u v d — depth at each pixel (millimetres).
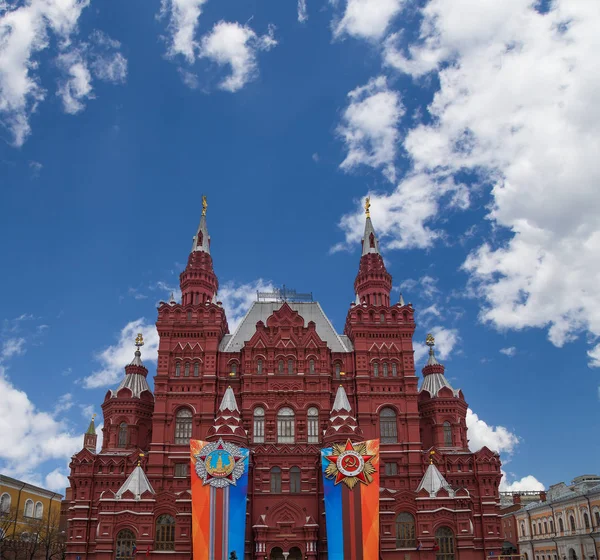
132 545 73375
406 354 89438
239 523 71562
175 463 82125
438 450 87000
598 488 101875
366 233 103562
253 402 84875
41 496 120125
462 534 74062
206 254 100125
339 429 77938
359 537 71062
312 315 96625
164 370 86875
